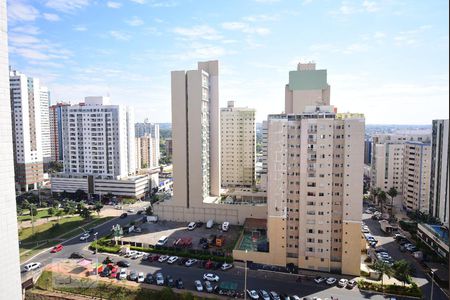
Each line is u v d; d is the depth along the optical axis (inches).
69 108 6771.7
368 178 7815.0
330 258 3196.4
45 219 5132.9
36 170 7509.8
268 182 3329.2
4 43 1514.5
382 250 3782.0
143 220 5017.2
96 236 4266.7
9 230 1566.2
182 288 2874.0
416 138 6732.3
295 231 3287.4
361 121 3036.4
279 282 2997.0
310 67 4896.7
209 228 4618.6
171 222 4958.2
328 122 3117.6
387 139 6722.4
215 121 5315.0
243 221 4805.6
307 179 3184.1
